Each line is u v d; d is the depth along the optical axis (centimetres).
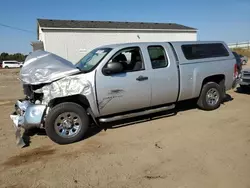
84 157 354
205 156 338
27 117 389
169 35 2278
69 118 407
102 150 377
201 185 268
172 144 387
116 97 432
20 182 290
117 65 413
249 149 356
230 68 589
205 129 451
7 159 355
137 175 297
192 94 540
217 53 579
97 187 274
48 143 415
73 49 1908
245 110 577
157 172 301
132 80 443
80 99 416
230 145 373
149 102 478
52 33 1819
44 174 308
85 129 420
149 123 501
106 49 463
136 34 2128
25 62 411
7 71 2823
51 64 405
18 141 397
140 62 462
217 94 584
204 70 542
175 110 595
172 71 491
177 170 304
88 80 407
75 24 2027
